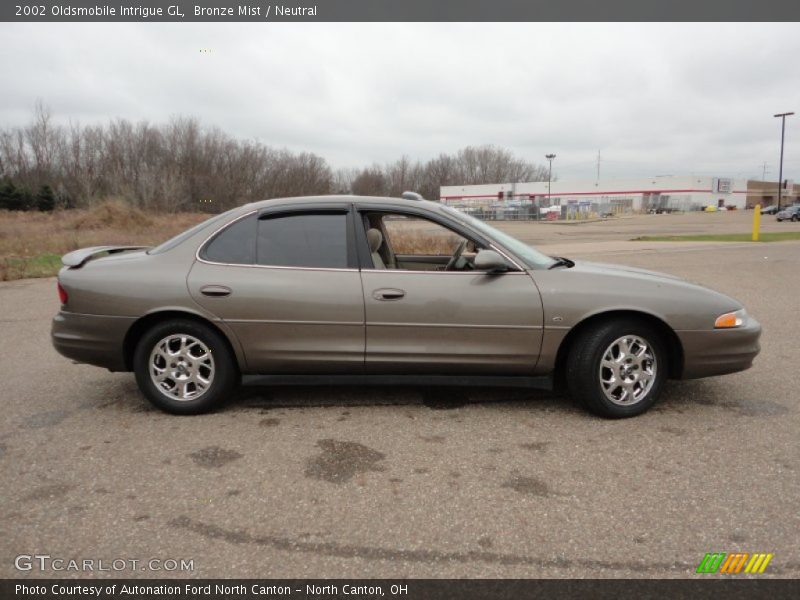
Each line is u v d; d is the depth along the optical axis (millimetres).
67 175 61812
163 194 49969
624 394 3863
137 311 3834
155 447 3467
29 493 2908
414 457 3326
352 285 3826
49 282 11461
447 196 99000
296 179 73500
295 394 4422
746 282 10023
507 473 3123
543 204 75000
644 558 2365
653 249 16891
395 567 2322
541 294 3779
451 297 3787
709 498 2838
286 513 2723
